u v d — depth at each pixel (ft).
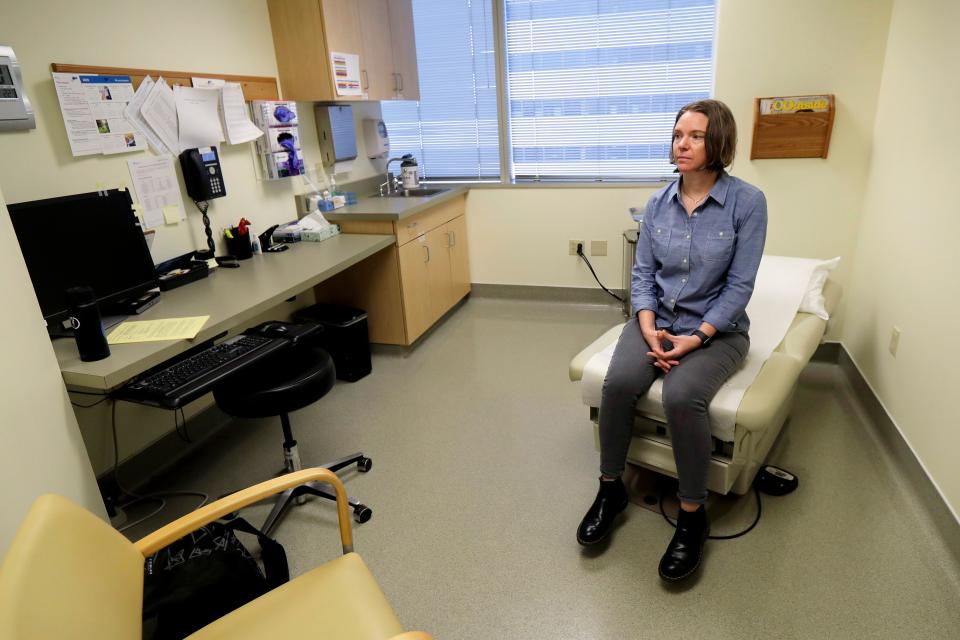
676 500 6.55
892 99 7.77
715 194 5.81
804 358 6.42
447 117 13.35
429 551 6.01
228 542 4.89
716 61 8.80
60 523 2.94
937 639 4.70
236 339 6.45
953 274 5.74
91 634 2.73
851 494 6.46
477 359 10.70
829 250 9.14
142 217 7.48
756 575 5.45
